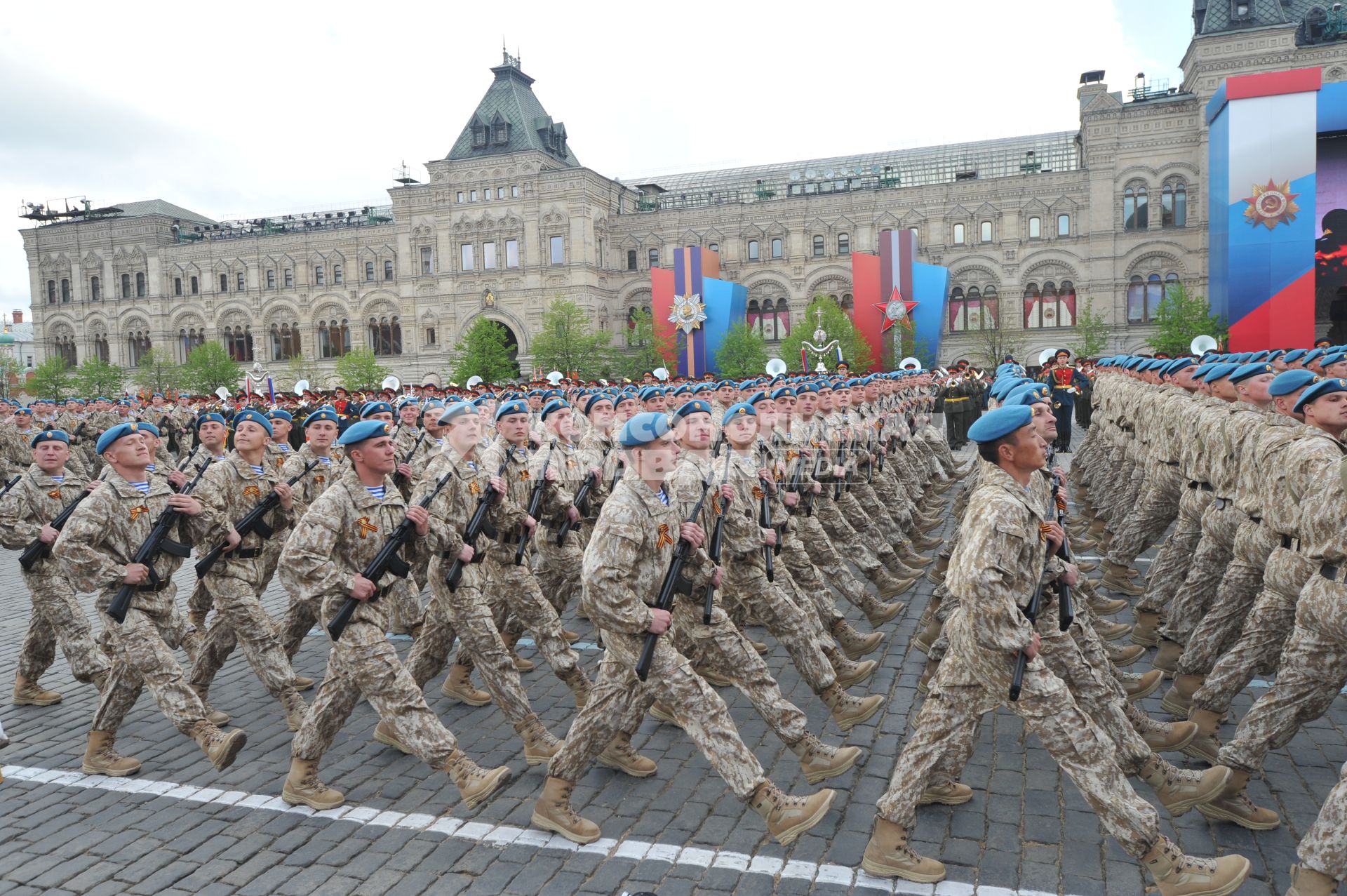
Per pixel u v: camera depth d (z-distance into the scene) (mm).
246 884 5168
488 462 7715
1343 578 4902
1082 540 13188
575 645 9430
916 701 7441
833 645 7562
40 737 7527
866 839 5359
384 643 5793
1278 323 41062
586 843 5430
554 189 59281
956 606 7750
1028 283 53594
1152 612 8320
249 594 7273
